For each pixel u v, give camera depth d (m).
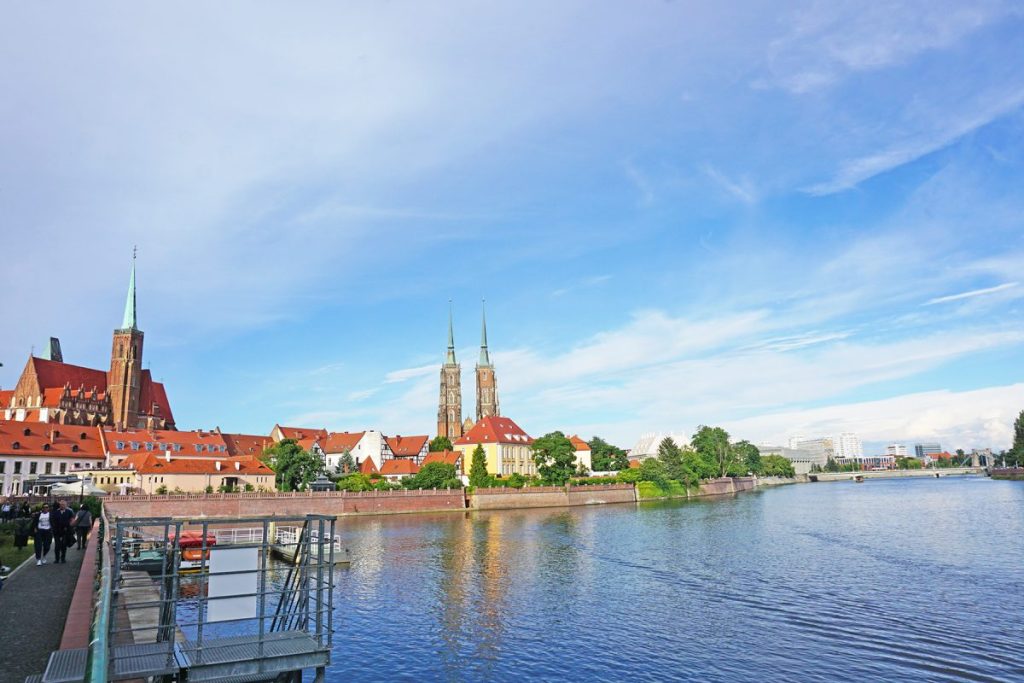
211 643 16.86
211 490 126.06
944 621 40.94
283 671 16.33
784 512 120.50
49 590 28.16
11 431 139.00
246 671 15.95
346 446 198.88
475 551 72.94
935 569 57.72
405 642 38.62
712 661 34.72
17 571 33.03
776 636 38.62
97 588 17.02
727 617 42.94
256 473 142.12
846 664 33.84
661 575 57.50
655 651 36.50
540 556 68.94
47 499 89.81
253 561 16.88
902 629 39.47
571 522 107.00
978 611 43.12
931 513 111.31
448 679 32.91
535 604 47.38
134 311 191.88
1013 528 85.94
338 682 32.50
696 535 85.81
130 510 103.62
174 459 135.50
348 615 44.66
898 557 64.50
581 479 170.25
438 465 145.88
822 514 114.94
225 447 175.12
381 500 127.81
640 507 142.25
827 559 64.19
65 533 35.91
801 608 44.75
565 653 36.41
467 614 44.75
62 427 149.75
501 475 194.38
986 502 133.88
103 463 148.38
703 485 192.00
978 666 33.16
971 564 59.94
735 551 70.69
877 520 101.44
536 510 137.25
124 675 14.42
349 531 94.62
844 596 47.94
